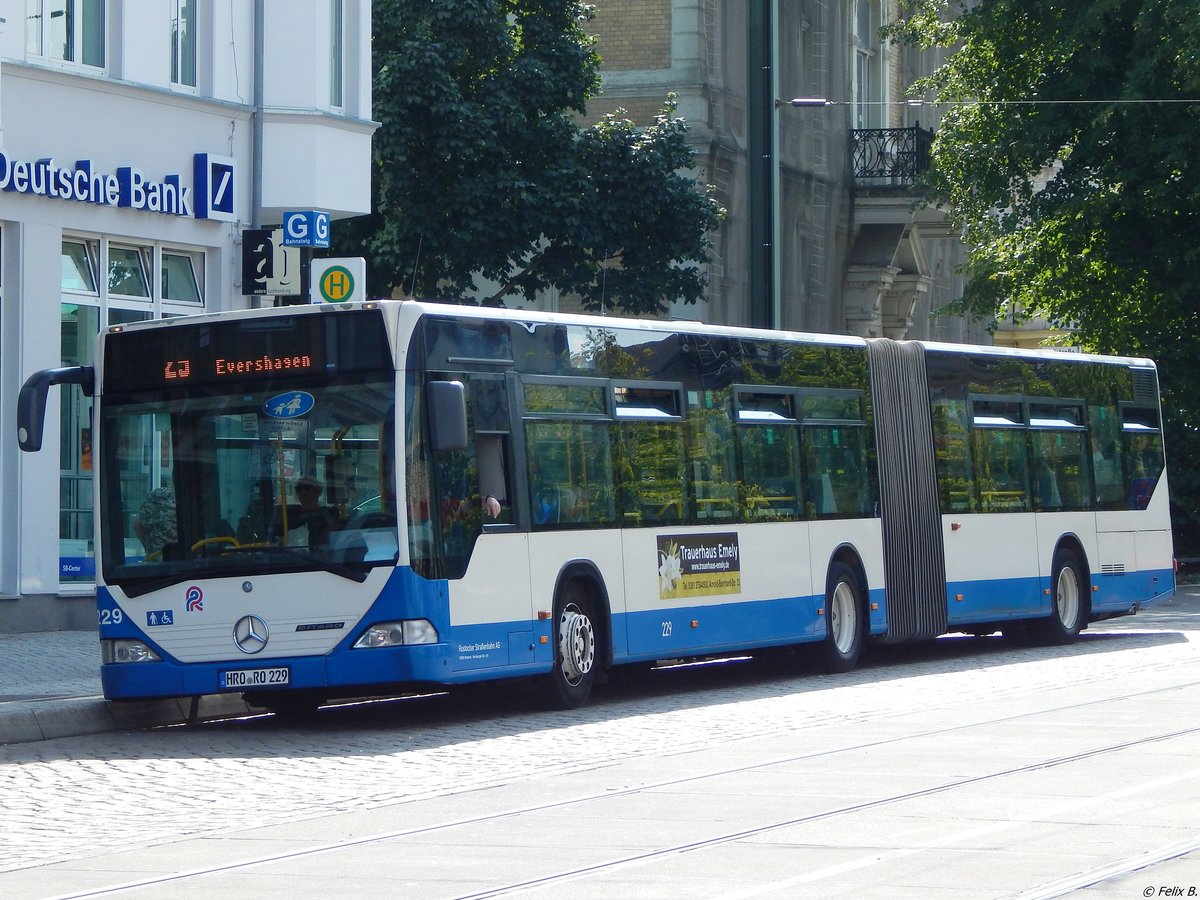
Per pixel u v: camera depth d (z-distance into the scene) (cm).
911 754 2273
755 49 7188
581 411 3003
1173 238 6750
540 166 5891
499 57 5866
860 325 8169
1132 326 7025
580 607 2975
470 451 2758
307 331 2692
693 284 5962
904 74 8719
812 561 3522
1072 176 6756
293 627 2655
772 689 3259
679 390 3238
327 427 2673
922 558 3825
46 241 4000
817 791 1981
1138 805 1838
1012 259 7000
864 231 8188
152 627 2717
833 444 3628
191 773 2258
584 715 2864
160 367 2755
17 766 2336
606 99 6831
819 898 1412
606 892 1459
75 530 4116
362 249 5922
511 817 1856
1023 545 4119
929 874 1498
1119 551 4450
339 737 2639
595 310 5941
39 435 2759
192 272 4406
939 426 3928
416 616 2628
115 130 4169
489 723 2781
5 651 3578
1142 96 6412
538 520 2878
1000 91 6900
